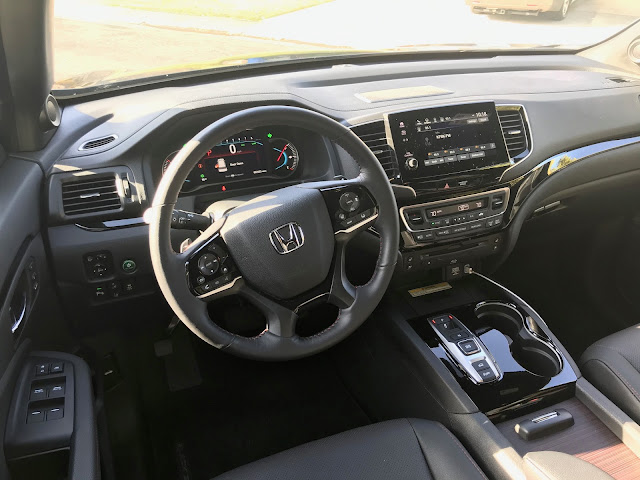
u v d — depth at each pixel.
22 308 1.30
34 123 1.44
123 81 1.78
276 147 1.67
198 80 1.88
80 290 1.54
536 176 1.84
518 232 1.89
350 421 1.95
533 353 1.66
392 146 1.67
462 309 1.80
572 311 2.29
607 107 1.99
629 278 2.29
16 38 1.27
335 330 1.36
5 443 1.15
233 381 2.07
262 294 1.28
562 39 2.52
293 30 2.21
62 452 1.17
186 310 1.20
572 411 1.47
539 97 1.93
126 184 1.51
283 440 1.88
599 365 1.51
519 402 1.48
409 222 1.72
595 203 2.13
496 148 1.77
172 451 1.84
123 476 1.69
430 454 1.24
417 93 1.84
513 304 1.79
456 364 1.58
